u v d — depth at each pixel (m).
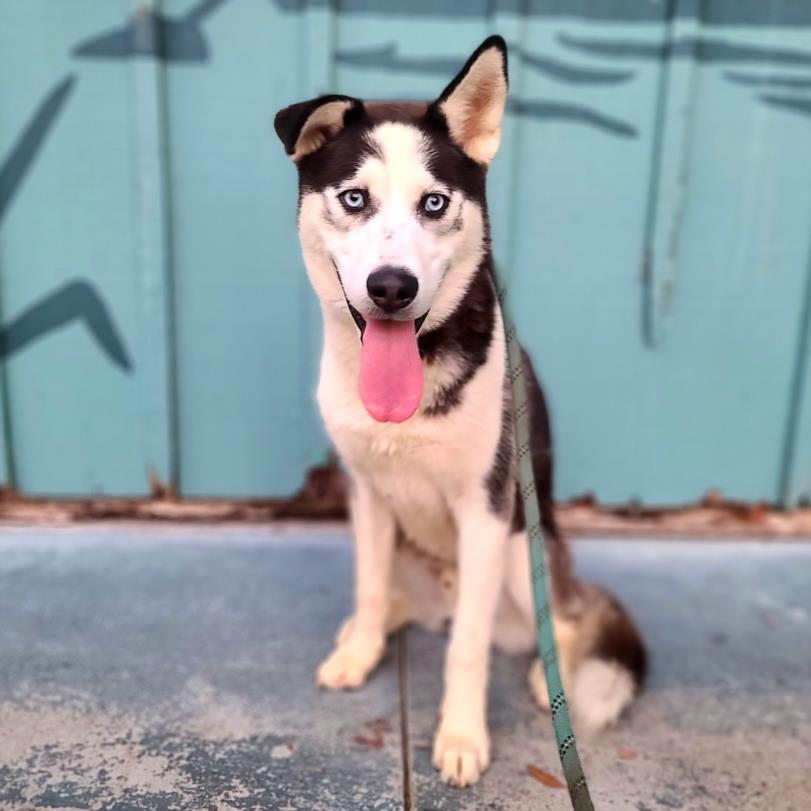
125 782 1.74
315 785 1.75
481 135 1.73
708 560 2.85
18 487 3.01
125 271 2.82
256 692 2.06
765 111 2.73
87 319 2.86
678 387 2.97
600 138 2.74
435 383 1.73
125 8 2.59
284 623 2.38
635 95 2.70
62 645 2.22
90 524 2.95
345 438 1.86
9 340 2.87
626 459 3.04
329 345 1.83
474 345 1.76
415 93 2.71
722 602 2.57
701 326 2.91
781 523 3.04
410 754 1.86
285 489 3.04
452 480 1.84
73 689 2.04
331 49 2.63
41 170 2.73
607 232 2.82
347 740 1.90
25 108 2.67
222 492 3.04
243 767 1.79
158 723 1.93
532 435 2.07
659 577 2.72
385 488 1.96
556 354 2.93
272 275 2.84
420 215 1.62
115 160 2.72
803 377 2.93
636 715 2.01
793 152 2.76
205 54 2.65
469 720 1.84
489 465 1.81
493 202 2.75
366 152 1.62
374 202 1.62
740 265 2.85
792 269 2.86
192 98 2.69
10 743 1.84
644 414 2.99
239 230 2.80
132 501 3.03
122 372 2.91
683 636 2.37
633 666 2.02
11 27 2.60
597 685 1.93
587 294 2.88
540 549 1.68
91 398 2.93
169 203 2.76
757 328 2.91
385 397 1.61
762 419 3.00
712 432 3.01
